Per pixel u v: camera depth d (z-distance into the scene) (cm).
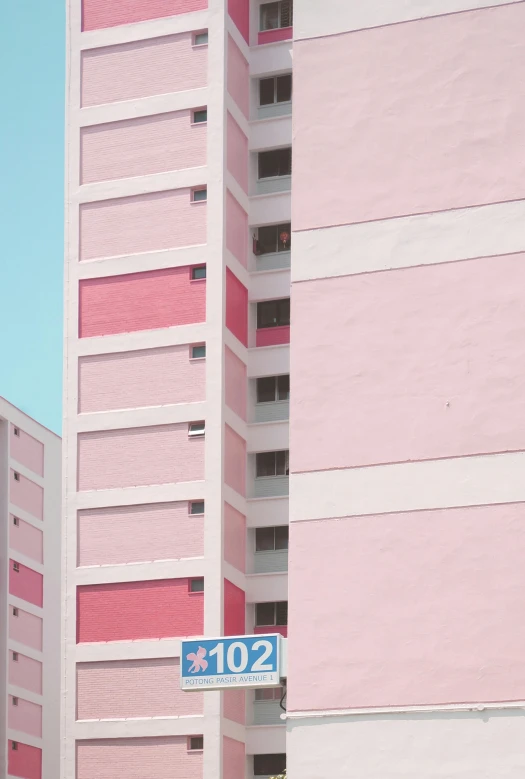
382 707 1795
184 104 5100
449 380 1895
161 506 4750
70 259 5091
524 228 1925
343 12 2098
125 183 5100
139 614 4669
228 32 5169
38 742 6944
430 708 1772
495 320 1900
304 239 2022
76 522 4822
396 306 1952
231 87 5159
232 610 4691
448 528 1834
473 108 1998
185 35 5172
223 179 4984
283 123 5238
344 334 1964
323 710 1820
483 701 1753
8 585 6831
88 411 4922
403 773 1762
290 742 1820
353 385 1938
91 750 4594
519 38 2005
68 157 5194
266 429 4966
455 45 2031
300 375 1964
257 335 5091
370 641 1825
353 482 1895
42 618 7156
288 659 1858
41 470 7375
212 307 4869
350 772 1786
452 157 1988
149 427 4841
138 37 5225
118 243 5056
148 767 4522
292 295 2003
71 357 4994
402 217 1986
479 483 1839
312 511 1900
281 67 5294
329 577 1867
